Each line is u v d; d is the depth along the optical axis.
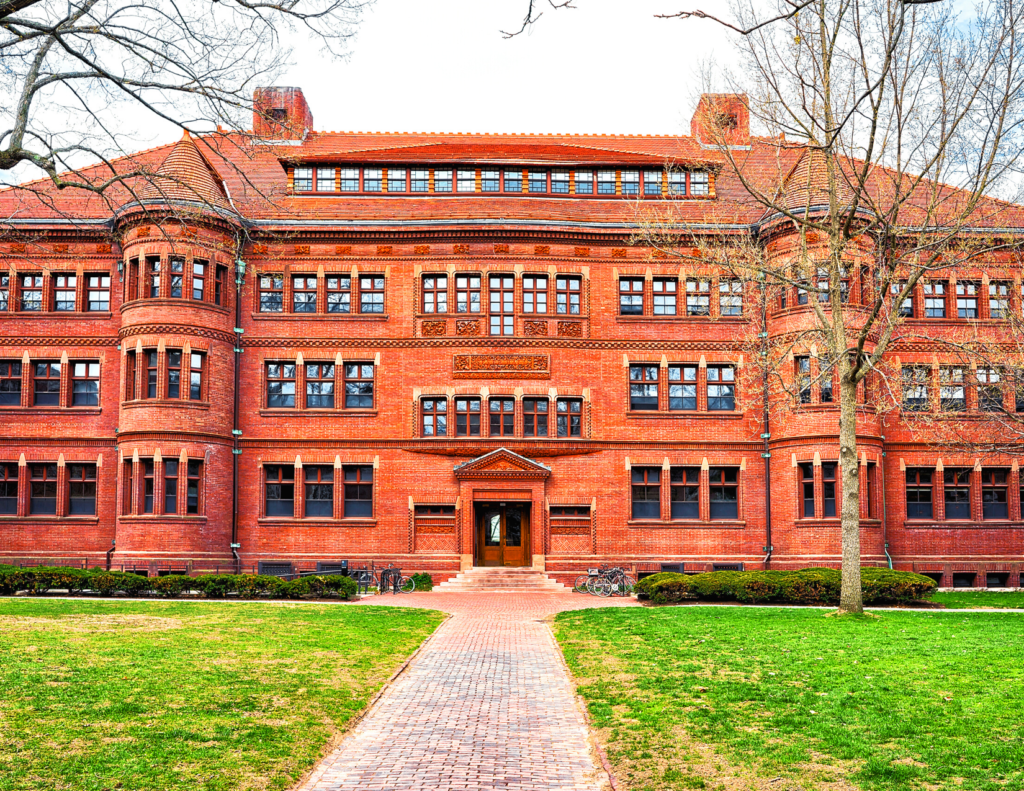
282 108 38.94
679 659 16.20
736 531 33.47
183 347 31.86
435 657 17.59
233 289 33.62
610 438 33.78
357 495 33.78
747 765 10.08
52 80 14.57
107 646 15.95
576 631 20.45
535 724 12.51
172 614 21.44
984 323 33.22
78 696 12.04
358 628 20.12
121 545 31.39
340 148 38.06
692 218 34.09
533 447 33.53
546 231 34.00
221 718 11.59
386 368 33.91
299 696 13.10
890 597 26.05
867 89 19.58
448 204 35.31
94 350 33.44
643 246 34.44
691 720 12.00
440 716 12.94
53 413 33.19
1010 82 19.70
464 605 26.81
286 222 33.91
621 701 13.33
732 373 34.41
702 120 28.50
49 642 16.06
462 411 33.97
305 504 33.53
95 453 33.12
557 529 33.38
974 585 33.44
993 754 9.93
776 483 33.19
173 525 31.02
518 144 37.34
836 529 31.38
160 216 21.02
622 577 31.22
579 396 33.84
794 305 32.59
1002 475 34.00
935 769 9.55
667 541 33.44
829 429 31.81
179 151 33.12
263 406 33.62
